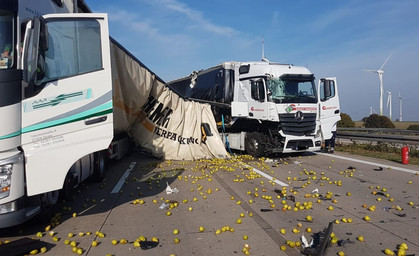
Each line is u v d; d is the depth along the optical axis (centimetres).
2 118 488
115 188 898
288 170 1141
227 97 1543
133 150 1562
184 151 1370
